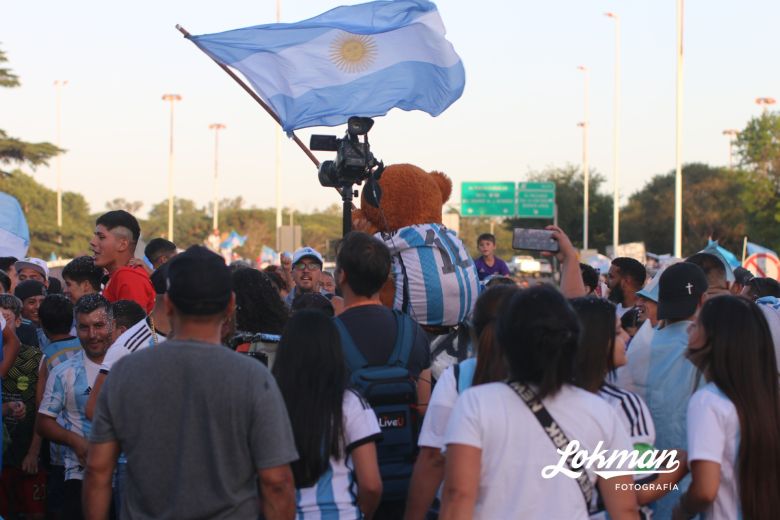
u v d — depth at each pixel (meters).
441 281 4.99
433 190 5.36
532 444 3.27
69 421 5.79
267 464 3.26
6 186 44.97
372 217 5.39
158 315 4.98
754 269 15.41
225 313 3.42
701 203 61.19
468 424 3.28
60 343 6.77
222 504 3.24
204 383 3.24
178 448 3.24
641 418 4.01
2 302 6.62
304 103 5.52
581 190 57.91
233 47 5.48
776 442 3.92
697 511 3.97
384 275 4.45
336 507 3.87
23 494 6.83
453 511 3.24
